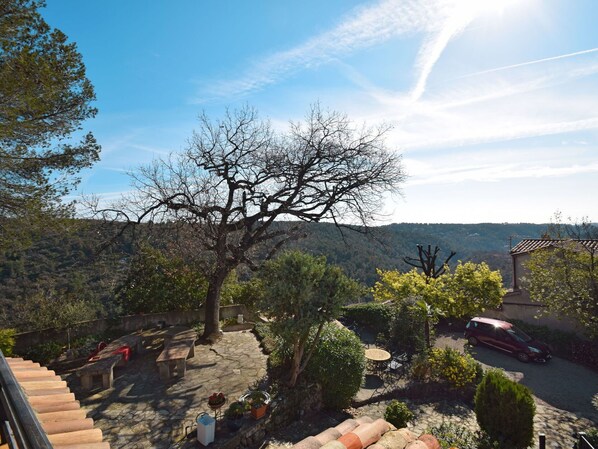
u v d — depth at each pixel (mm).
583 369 14039
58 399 4020
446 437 8445
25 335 12656
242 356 12102
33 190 9453
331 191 14422
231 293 18297
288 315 9094
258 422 7992
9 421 2230
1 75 7445
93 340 13258
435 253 17953
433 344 15094
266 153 14141
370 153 14641
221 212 13539
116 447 7090
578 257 13594
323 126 14203
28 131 8984
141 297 15797
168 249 13930
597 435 8203
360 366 9906
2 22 7586
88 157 10523
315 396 9484
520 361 14883
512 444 8031
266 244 15578
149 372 10828
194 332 12930
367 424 5453
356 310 18984
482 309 15695
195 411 8492
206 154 13789
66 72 9016
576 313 13055
